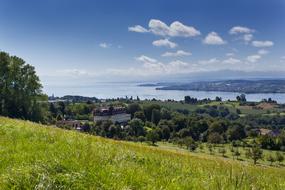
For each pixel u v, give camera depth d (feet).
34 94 350.43
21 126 53.93
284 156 568.82
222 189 23.95
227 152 634.84
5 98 337.52
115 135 622.54
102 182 23.11
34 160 27.76
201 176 30.07
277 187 27.32
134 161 33.83
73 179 22.44
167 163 34.55
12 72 338.34
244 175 28.07
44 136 43.47
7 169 24.48
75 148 34.71
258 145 652.89
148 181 24.80
